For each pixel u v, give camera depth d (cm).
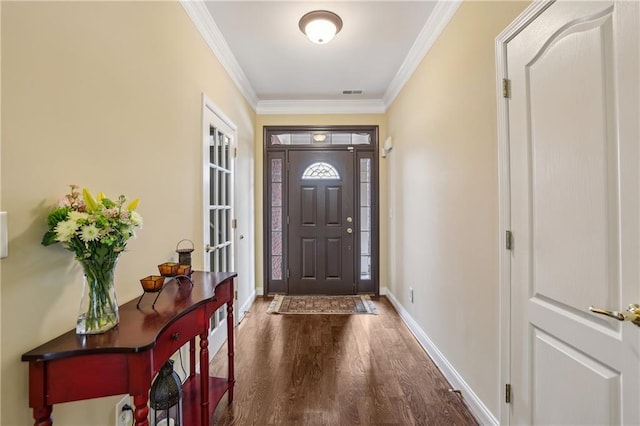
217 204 255
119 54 132
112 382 91
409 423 164
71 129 107
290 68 306
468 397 177
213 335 236
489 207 157
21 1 90
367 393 190
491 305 156
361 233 413
